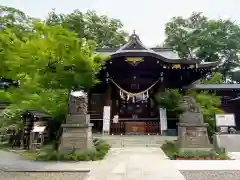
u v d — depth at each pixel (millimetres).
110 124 16953
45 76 9508
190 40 31891
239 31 31656
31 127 12234
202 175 6312
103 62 13461
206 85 19969
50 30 8625
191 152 9008
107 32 30625
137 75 18656
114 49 20422
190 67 16094
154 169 7035
